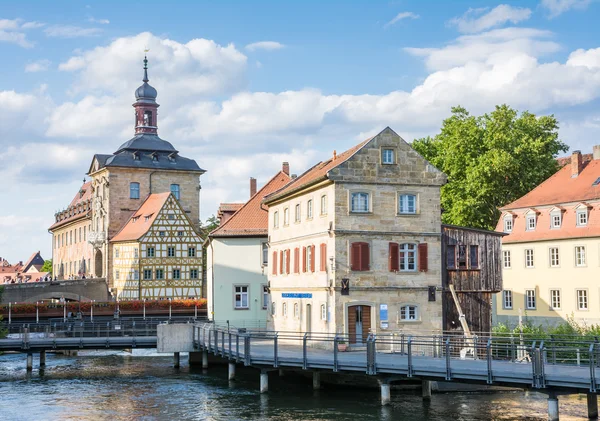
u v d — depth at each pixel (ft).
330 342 156.56
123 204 336.70
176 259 305.12
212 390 143.54
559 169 241.96
